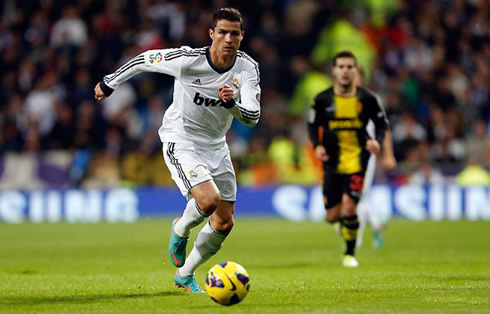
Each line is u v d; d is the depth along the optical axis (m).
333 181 32.06
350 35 69.44
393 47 73.62
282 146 63.44
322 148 31.92
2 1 77.50
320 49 69.81
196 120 22.72
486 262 32.47
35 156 63.78
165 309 19.00
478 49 77.81
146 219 63.34
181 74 22.28
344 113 31.95
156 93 70.19
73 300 20.98
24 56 73.94
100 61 70.94
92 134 66.06
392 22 75.12
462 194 62.22
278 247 40.66
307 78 67.38
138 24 74.62
